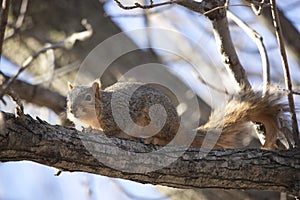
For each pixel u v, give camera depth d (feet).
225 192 39.81
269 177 27.07
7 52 44.32
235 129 31.73
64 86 43.01
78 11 44.60
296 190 26.94
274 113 31.40
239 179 27.02
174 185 27.12
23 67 31.71
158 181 26.81
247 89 32.12
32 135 24.63
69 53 43.06
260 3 27.61
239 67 32.17
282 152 27.55
